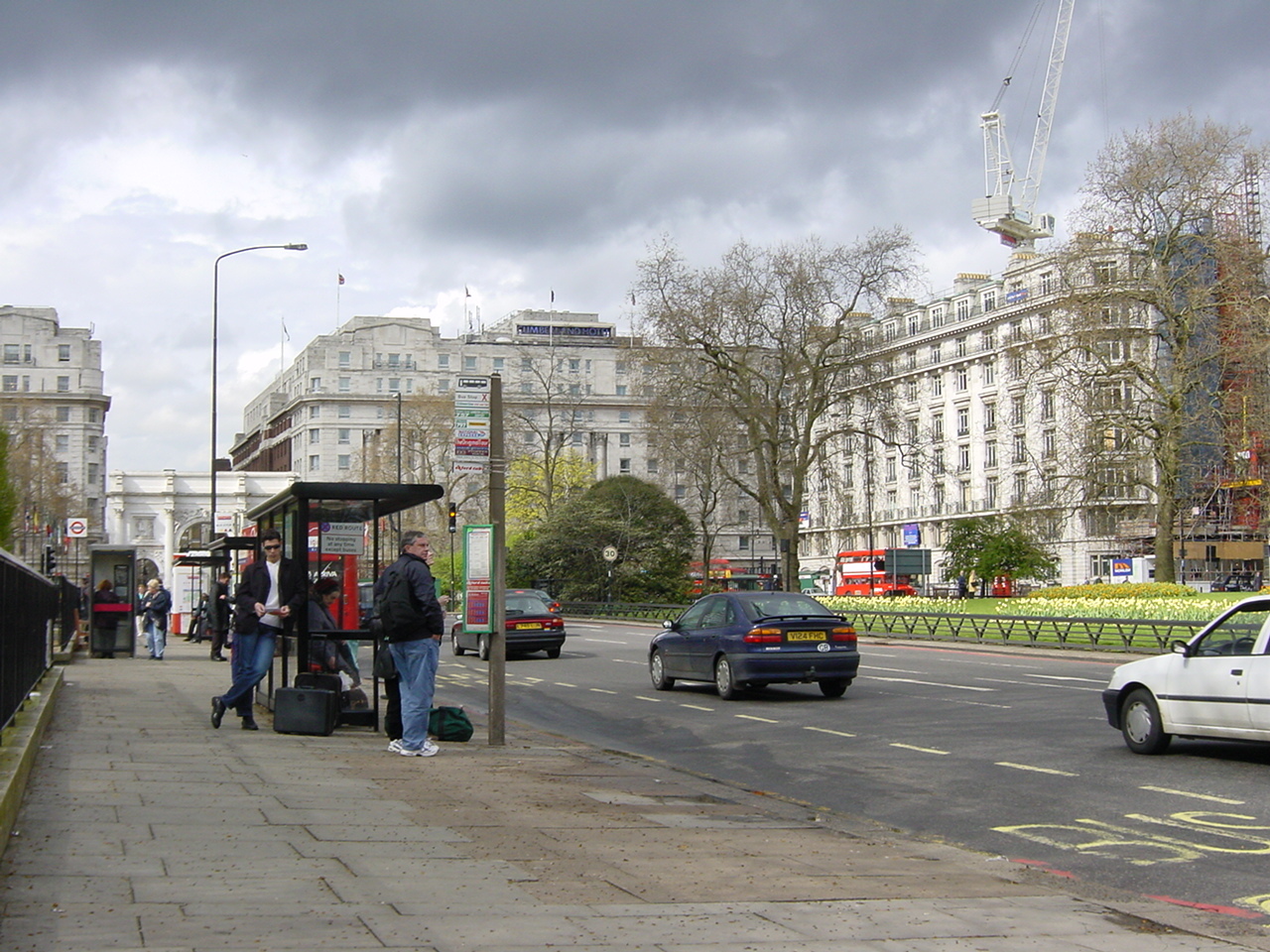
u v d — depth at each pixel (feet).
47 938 17.20
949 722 53.31
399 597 40.24
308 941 17.54
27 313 460.14
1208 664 39.96
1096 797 34.53
